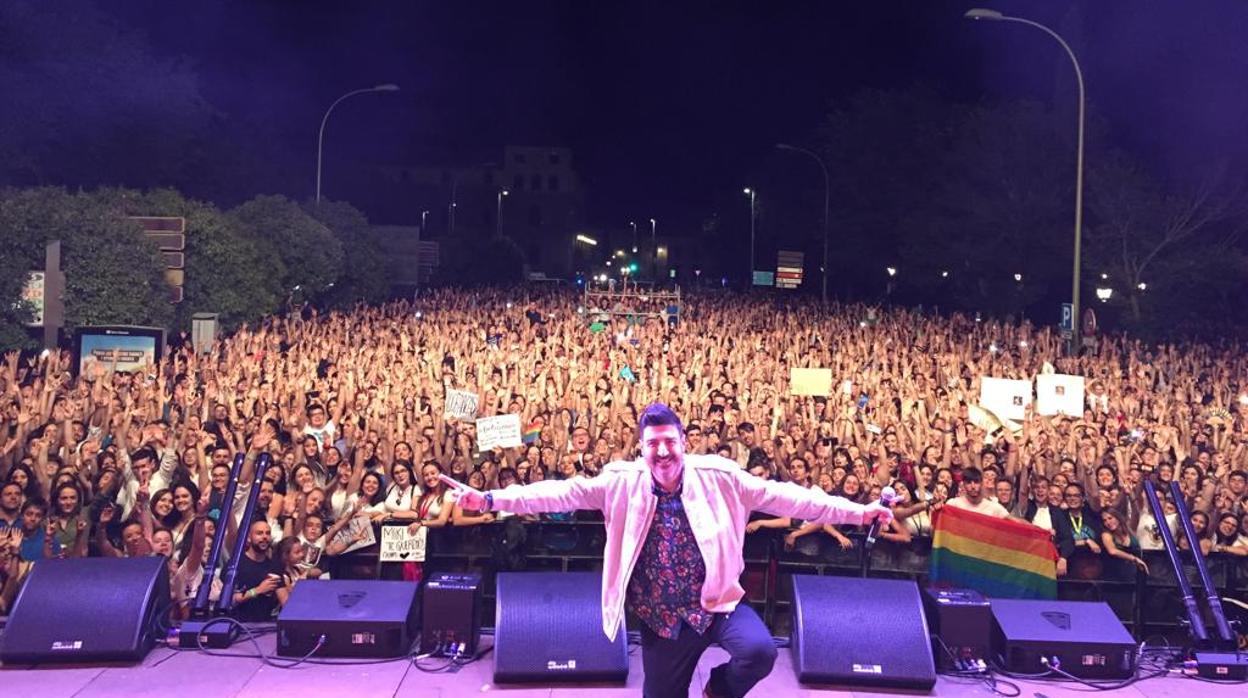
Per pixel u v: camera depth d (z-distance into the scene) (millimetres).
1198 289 37625
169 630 7664
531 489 5273
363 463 9484
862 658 7074
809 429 12648
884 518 5266
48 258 18094
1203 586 8570
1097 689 7223
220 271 25203
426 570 8945
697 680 7320
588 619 7246
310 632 7469
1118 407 15844
